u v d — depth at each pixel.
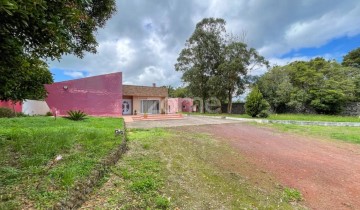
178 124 14.48
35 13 2.61
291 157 6.91
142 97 25.61
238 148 7.68
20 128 7.14
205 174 4.86
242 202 3.78
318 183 4.94
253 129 12.90
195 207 3.45
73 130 6.97
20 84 5.74
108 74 17.23
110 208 3.06
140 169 4.67
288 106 25.89
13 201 2.54
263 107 19.20
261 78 26.31
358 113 21.92
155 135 9.04
